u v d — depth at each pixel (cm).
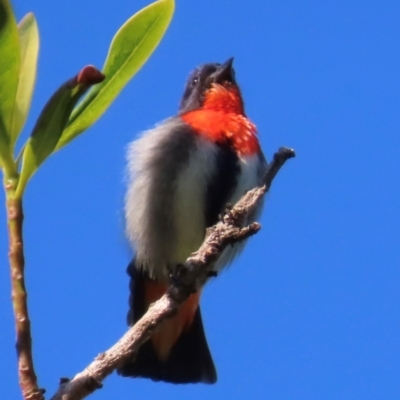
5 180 410
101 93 445
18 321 392
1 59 407
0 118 416
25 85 434
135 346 468
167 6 452
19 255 399
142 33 452
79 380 428
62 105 409
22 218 405
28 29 444
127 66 449
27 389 388
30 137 407
